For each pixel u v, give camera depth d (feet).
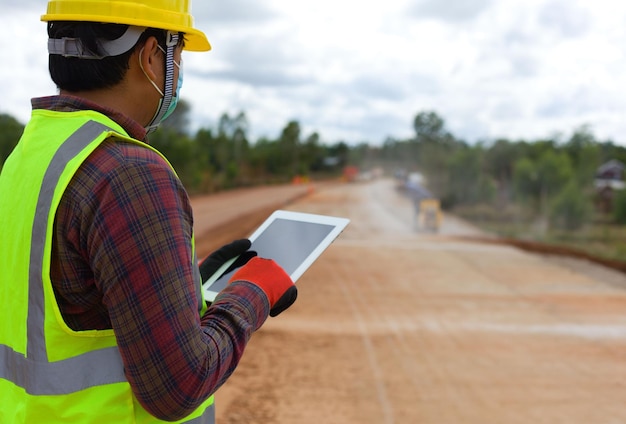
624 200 103.45
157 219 3.40
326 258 48.21
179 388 3.38
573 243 82.07
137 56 3.91
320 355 22.31
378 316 29.32
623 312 31.89
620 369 21.77
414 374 20.65
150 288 3.33
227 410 16.57
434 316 29.89
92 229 3.34
